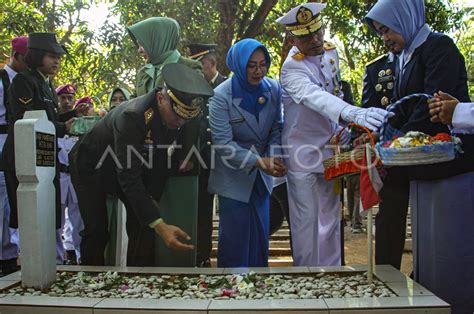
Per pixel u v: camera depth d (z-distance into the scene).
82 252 4.06
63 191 5.49
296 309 2.75
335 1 10.27
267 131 4.14
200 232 4.91
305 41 3.94
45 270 3.33
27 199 3.27
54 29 9.02
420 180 3.38
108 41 8.69
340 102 3.62
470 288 3.15
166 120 3.52
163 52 4.38
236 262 4.02
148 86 4.41
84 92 9.71
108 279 3.50
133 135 3.41
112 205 4.27
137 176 3.39
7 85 4.75
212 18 9.07
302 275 3.59
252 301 2.89
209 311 2.76
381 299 2.89
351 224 8.62
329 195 4.06
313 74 4.00
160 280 3.47
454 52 3.31
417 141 2.95
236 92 4.03
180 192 4.02
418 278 3.47
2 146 4.70
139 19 8.51
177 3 8.63
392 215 3.95
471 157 3.14
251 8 10.40
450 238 3.19
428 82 3.31
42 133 3.32
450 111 2.96
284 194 4.66
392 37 3.46
